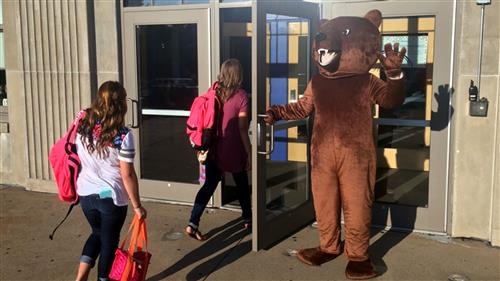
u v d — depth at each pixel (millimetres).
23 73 6578
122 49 6215
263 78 4516
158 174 6289
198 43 5863
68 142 3680
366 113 4176
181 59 6016
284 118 4512
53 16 6324
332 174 4355
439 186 5059
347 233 4312
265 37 4512
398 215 5250
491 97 4727
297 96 5312
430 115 5078
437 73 4930
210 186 4918
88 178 3619
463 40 4746
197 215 4945
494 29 4645
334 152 4270
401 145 5289
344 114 4207
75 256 4695
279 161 5164
